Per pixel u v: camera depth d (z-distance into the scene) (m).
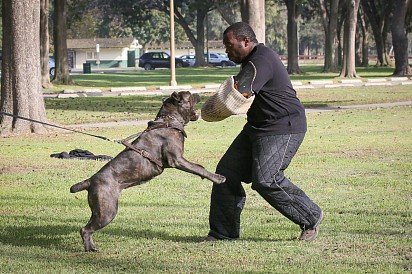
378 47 80.19
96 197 8.02
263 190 8.38
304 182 12.85
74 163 15.36
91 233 8.20
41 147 18.00
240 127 22.62
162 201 11.27
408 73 55.75
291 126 8.30
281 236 8.98
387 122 23.56
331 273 7.25
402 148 17.27
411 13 66.44
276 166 8.31
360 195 11.61
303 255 7.98
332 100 32.97
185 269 7.47
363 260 7.74
